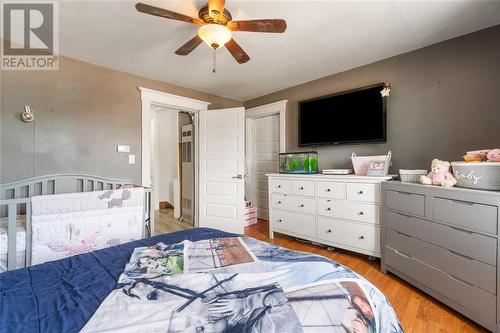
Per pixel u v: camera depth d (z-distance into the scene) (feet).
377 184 7.42
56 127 8.09
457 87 7.06
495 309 4.43
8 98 7.31
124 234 7.00
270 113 12.62
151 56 8.29
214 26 5.06
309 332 2.06
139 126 10.00
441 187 5.39
